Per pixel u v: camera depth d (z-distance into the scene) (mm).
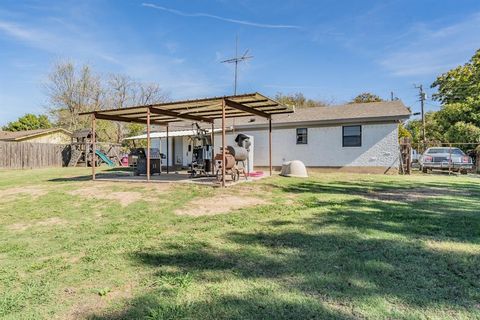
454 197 8062
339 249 4059
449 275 3195
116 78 38188
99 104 36938
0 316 2648
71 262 3949
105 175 15586
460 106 22984
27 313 2699
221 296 2855
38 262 3986
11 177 15219
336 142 16672
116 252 4242
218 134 19719
